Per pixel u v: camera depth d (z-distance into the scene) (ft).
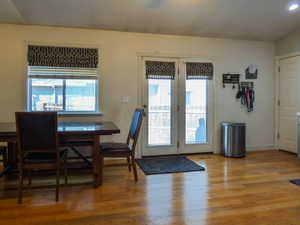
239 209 8.71
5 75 14.25
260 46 18.33
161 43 16.38
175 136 17.02
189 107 17.19
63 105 15.23
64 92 15.19
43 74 14.73
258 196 9.87
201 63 17.15
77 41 15.05
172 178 12.11
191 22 14.96
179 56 16.71
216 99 17.58
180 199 9.57
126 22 14.62
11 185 11.05
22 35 14.34
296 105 17.07
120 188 10.76
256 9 13.87
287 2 13.25
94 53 15.23
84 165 12.69
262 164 14.70
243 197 9.77
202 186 11.00
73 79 15.17
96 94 15.55
